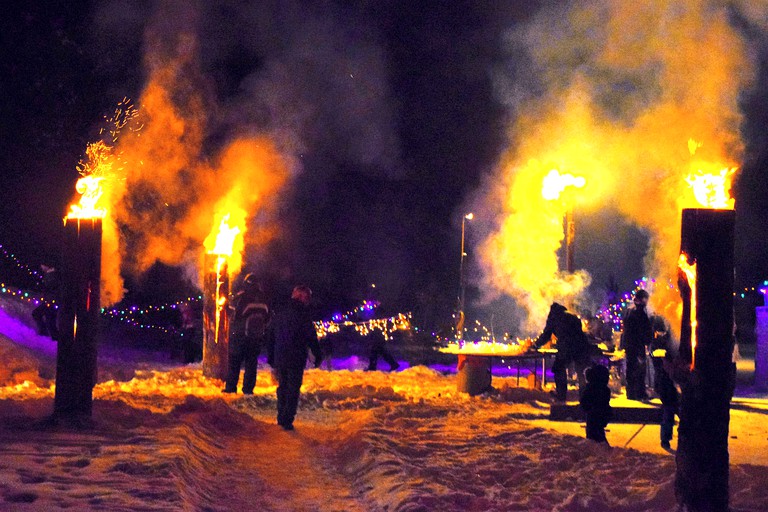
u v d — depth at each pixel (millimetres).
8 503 5699
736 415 13547
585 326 18797
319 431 11656
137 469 7180
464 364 15859
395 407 13219
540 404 14617
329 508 7148
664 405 10477
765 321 19156
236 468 8688
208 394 14820
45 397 12289
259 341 15195
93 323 9711
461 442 9977
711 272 6520
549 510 6957
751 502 7141
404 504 6727
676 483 6723
